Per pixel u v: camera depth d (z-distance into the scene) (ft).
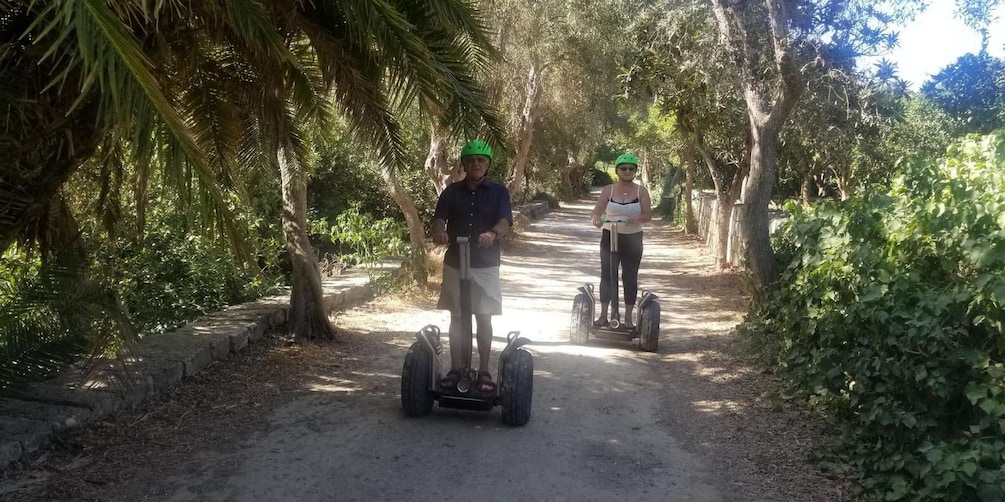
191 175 9.86
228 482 13.92
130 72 8.23
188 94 18.06
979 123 37.45
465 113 17.25
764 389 20.72
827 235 21.56
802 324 20.62
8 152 12.25
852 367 16.62
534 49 48.70
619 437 17.04
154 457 14.87
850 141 38.68
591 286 27.37
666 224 103.76
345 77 17.35
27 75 12.16
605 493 14.01
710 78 37.04
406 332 27.96
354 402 18.98
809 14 30.48
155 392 18.38
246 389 19.56
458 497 13.64
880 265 17.60
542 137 86.84
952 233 15.67
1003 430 12.05
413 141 45.16
